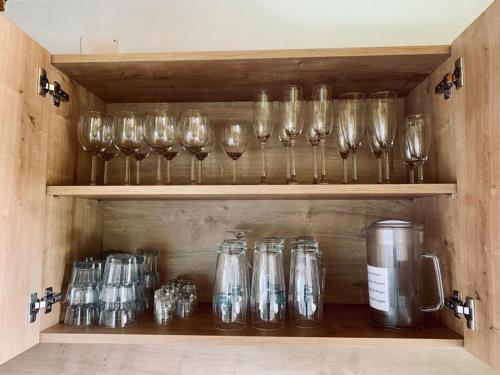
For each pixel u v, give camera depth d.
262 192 0.85
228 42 1.17
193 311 1.01
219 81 1.02
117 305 0.92
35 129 0.85
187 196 0.96
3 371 1.11
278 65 0.92
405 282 0.89
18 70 0.79
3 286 0.74
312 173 1.12
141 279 1.03
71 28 1.20
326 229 1.11
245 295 0.94
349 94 0.98
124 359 1.11
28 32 1.20
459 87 0.83
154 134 0.98
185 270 1.12
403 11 1.14
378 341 0.81
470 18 1.13
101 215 1.15
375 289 0.91
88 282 0.95
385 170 1.10
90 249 1.08
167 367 1.10
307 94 1.12
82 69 0.95
